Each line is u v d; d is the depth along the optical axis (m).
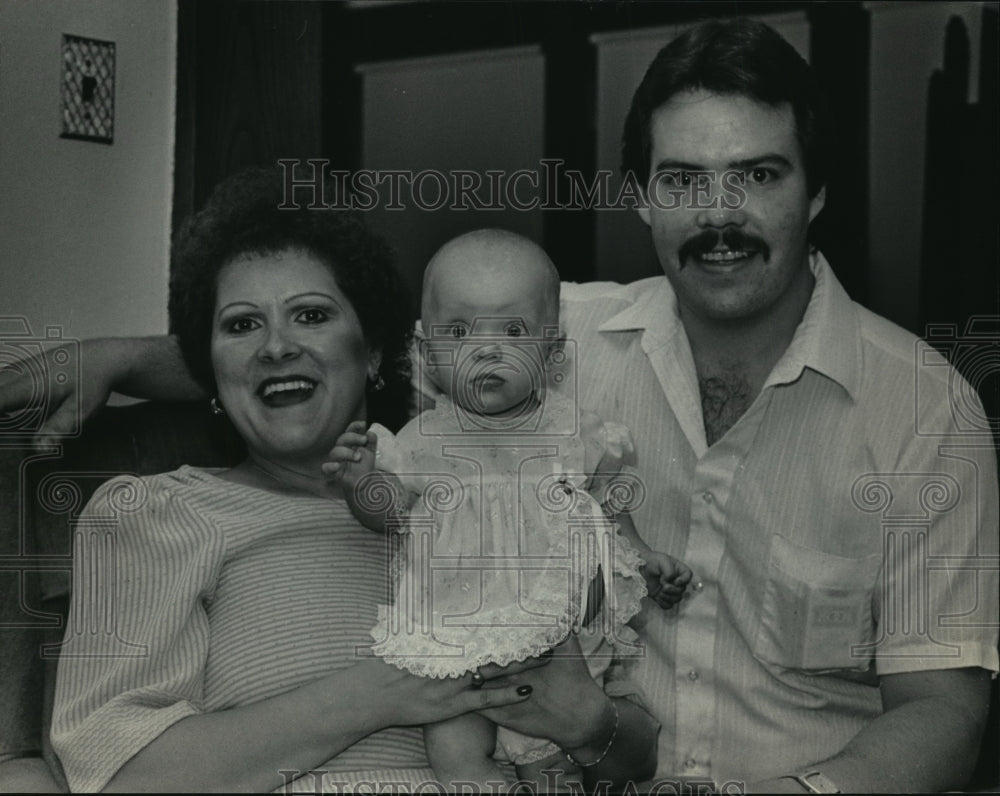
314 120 1.72
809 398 1.27
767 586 1.25
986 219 1.74
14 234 1.49
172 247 1.46
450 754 1.05
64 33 1.54
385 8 1.74
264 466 1.21
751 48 1.22
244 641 1.09
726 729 1.26
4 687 1.14
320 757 1.02
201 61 1.67
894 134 1.75
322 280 1.19
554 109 1.76
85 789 1.00
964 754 1.15
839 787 1.07
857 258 1.72
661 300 1.34
